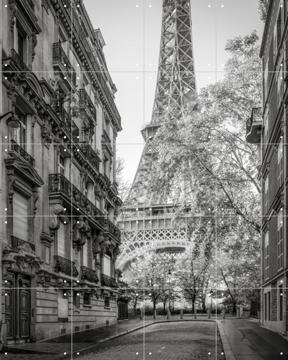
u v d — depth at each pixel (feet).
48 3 94.02
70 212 100.17
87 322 115.44
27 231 79.56
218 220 110.83
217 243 112.06
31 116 81.51
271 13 105.29
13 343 71.41
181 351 61.16
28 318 78.28
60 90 99.35
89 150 119.34
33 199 80.48
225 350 58.29
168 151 110.63
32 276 79.15
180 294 269.03
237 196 113.50
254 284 158.92
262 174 116.78
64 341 78.79
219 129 112.68
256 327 113.50
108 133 153.69
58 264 91.30
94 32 135.44
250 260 141.69
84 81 125.08
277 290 95.76
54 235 93.15
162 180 111.24
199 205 110.11
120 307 183.83
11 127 70.49
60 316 94.27
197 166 110.42
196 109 113.60
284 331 84.33
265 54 113.80
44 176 87.51
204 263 117.91
